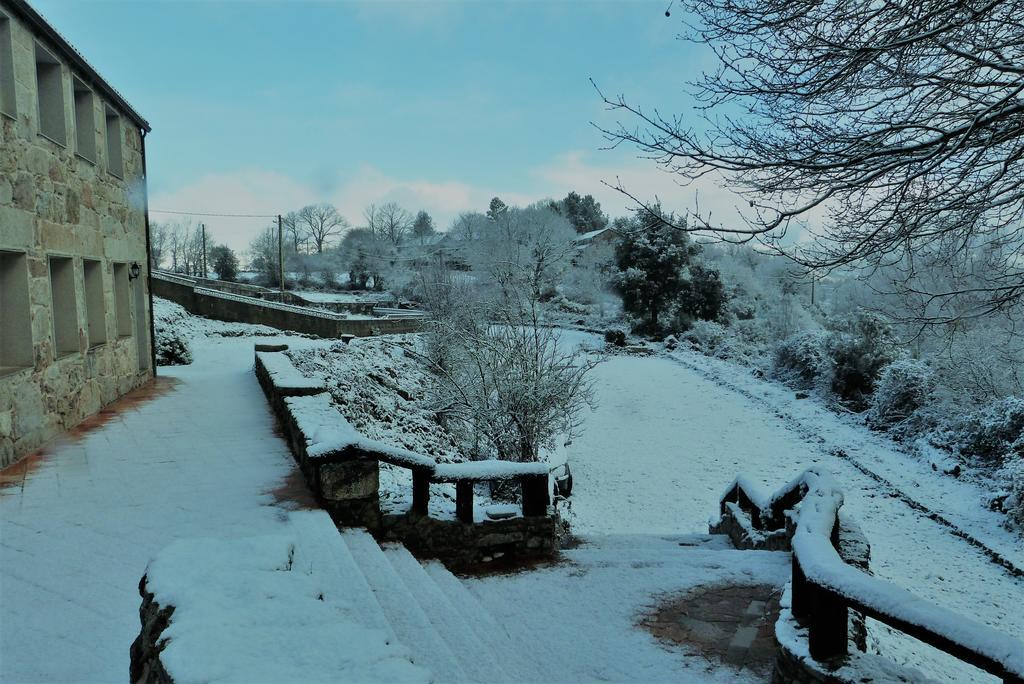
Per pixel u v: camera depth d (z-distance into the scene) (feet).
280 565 9.48
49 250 27.02
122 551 15.53
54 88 28.78
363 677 6.58
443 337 56.18
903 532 44.04
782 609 13.42
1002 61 15.57
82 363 30.91
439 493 36.83
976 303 19.74
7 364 24.70
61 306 29.81
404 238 257.34
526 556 21.35
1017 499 42.68
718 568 20.33
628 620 16.56
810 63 16.10
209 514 18.07
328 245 277.44
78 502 19.02
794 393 83.82
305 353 55.72
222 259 215.31
